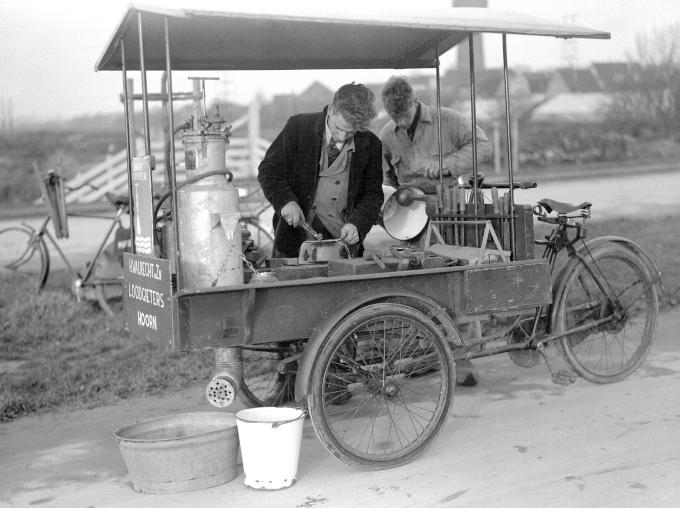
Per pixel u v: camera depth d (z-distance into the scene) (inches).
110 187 525.3
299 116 186.4
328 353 139.8
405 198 196.5
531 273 160.6
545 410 177.5
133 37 162.9
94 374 215.3
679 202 514.0
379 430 168.4
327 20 136.0
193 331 133.0
